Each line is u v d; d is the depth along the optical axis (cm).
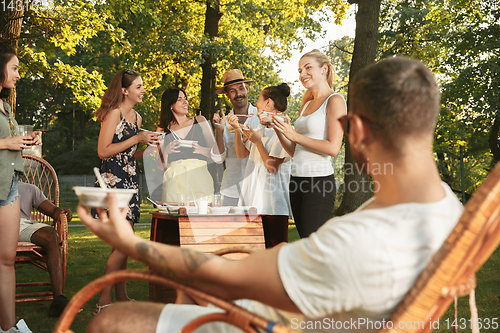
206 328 112
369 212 87
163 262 99
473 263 93
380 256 82
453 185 1895
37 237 340
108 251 643
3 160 246
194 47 1231
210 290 99
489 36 1647
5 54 254
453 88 1675
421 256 84
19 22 678
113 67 2042
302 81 313
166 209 289
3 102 263
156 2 1317
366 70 94
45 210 375
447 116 1692
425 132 88
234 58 1288
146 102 1936
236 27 1532
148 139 295
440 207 87
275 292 91
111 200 103
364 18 904
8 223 249
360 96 91
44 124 3031
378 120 88
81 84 1190
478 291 389
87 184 2511
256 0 1519
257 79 1395
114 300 372
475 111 1714
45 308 354
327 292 86
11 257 252
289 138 288
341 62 1403
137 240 102
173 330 109
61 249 349
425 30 1541
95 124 3106
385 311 87
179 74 1478
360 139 93
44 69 1120
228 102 1541
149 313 114
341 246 84
